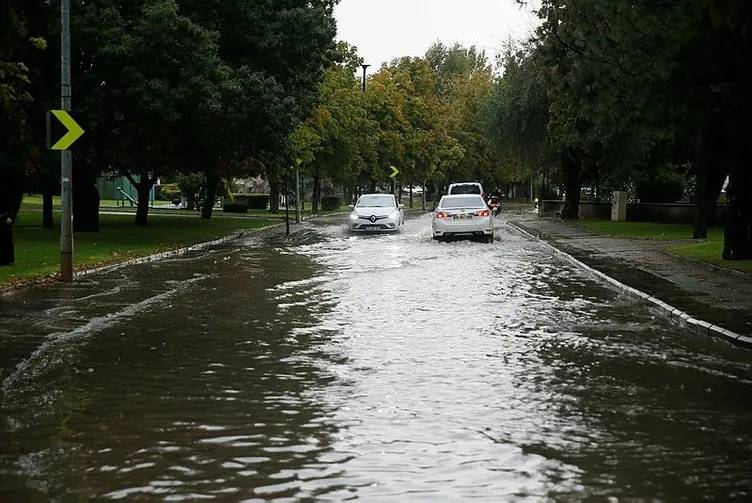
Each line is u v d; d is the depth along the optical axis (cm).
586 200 7169
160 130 3650
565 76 2767
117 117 3828
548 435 868
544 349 1341
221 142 3875
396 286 2203
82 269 2492
